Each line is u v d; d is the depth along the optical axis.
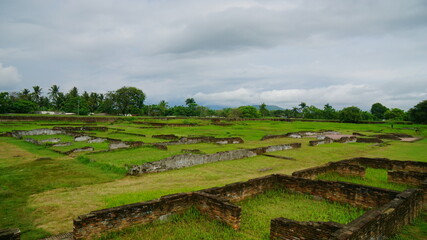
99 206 10.24
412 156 23.91
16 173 15.31
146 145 24.62
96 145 25.50
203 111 110.00
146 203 8.10
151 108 100.12
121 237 7.35
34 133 33.09
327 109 105.62
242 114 102.31
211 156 19.70
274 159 21.38
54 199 11.02
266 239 7.39
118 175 15.28
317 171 14.60
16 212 9.58
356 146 30.42
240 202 10.47
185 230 7.82
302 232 6.77
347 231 5.87
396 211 7.79
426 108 68.75
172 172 16.53
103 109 92.50
